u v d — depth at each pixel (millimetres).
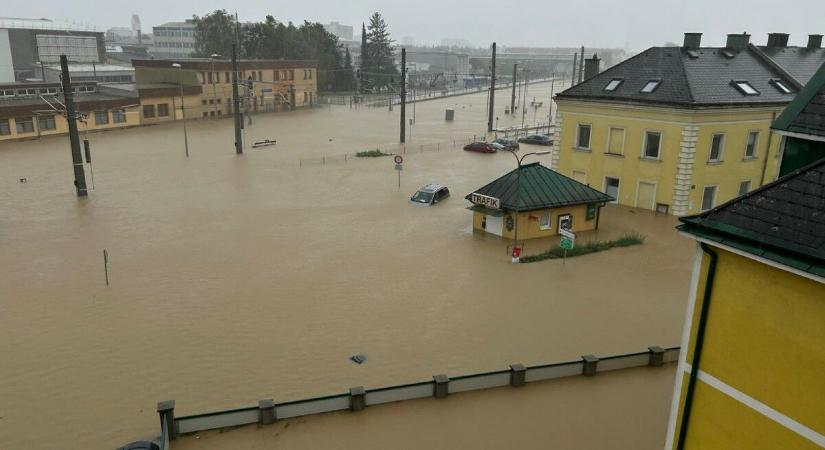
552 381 15773
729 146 35125
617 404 14844
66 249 27953
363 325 20406
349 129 76562
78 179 38031
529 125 85812
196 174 45938
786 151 9727
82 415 15281
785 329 8156
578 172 39250
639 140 35594
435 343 19188
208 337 19406
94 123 69000
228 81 86688
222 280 24250
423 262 26688
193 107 82000
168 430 13156
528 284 24234
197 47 135125
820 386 7812
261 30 126562
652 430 13859
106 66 104062
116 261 26359
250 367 17641
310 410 14094
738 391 8914
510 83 189375
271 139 65750
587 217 31922
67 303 21859
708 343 9289
